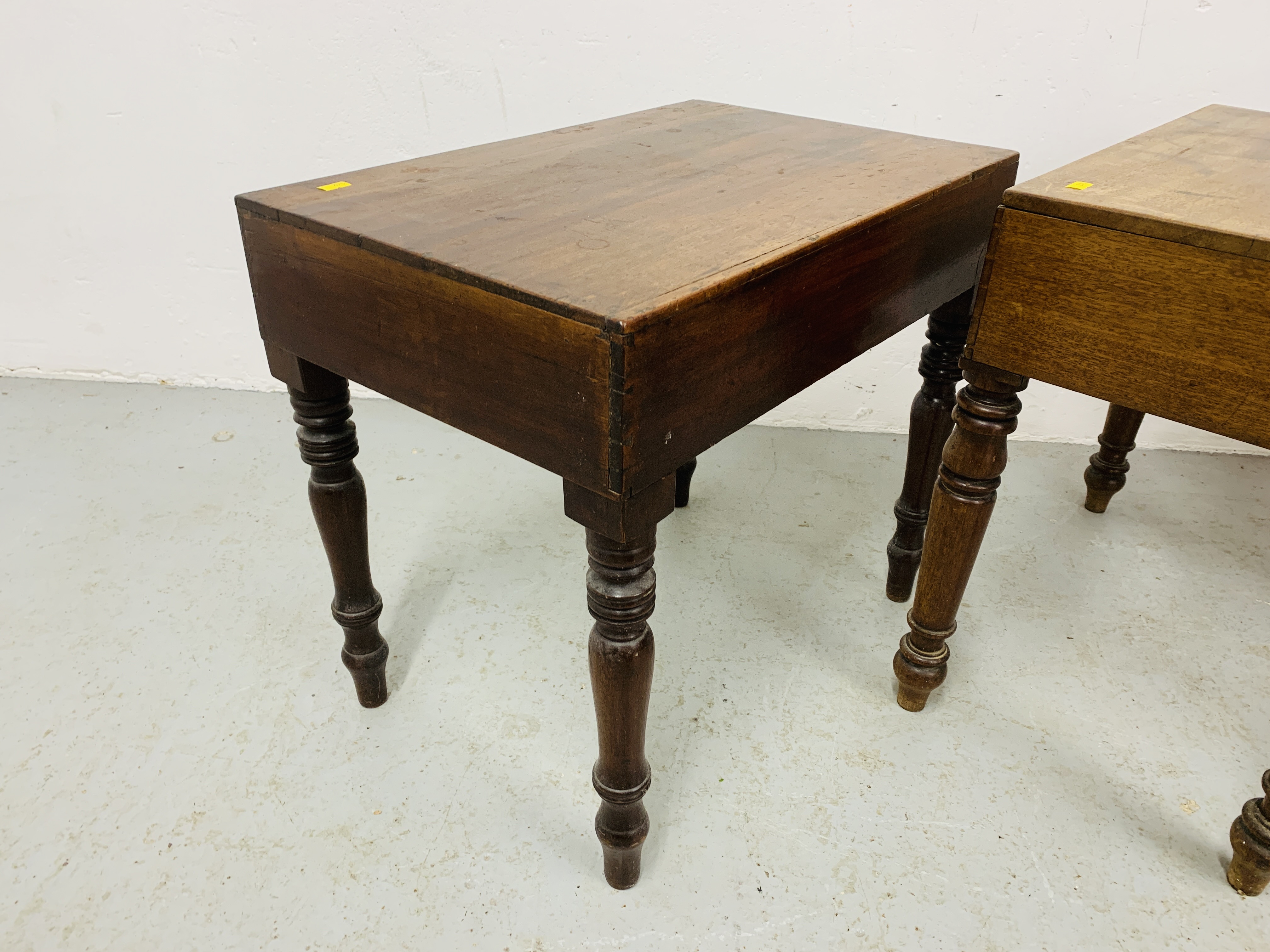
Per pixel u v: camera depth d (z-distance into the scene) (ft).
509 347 2.47
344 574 3.73
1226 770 3.86
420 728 4.07
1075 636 4.62
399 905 3.31
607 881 3.40
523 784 3.81
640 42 5.70
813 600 4.90
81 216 6.50
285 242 3.01
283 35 5.86
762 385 2.80
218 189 6.39
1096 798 3.75
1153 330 2.80
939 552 3.67
